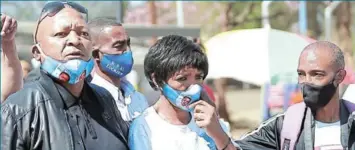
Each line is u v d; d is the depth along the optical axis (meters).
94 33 3.81
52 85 2.62
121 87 3.97
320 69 2.90
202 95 2.84
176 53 2.76
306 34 16.50
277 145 3.16
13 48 3.15
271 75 9.05
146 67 2.88
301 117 3.06
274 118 3.22
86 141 2.60
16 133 2.48
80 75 2.61
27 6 8.85
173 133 2.85
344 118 2.97
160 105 2.91
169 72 2.77
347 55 14.17
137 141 2.82
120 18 9.23
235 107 22.55
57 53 2.60
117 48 3.80
